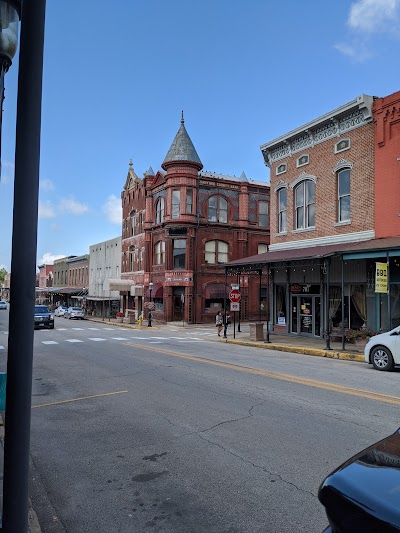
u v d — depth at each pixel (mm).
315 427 6727
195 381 10586
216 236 38375
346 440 6113
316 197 22031
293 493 4523
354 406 8031
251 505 4297
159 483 4852
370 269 18594
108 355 15977
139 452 5793
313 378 11039
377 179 18828
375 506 1839
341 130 20594
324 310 21250
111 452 5816
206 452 5730
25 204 2527
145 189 42438
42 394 9414
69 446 6078
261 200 40812
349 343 19156
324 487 2105
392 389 9680
